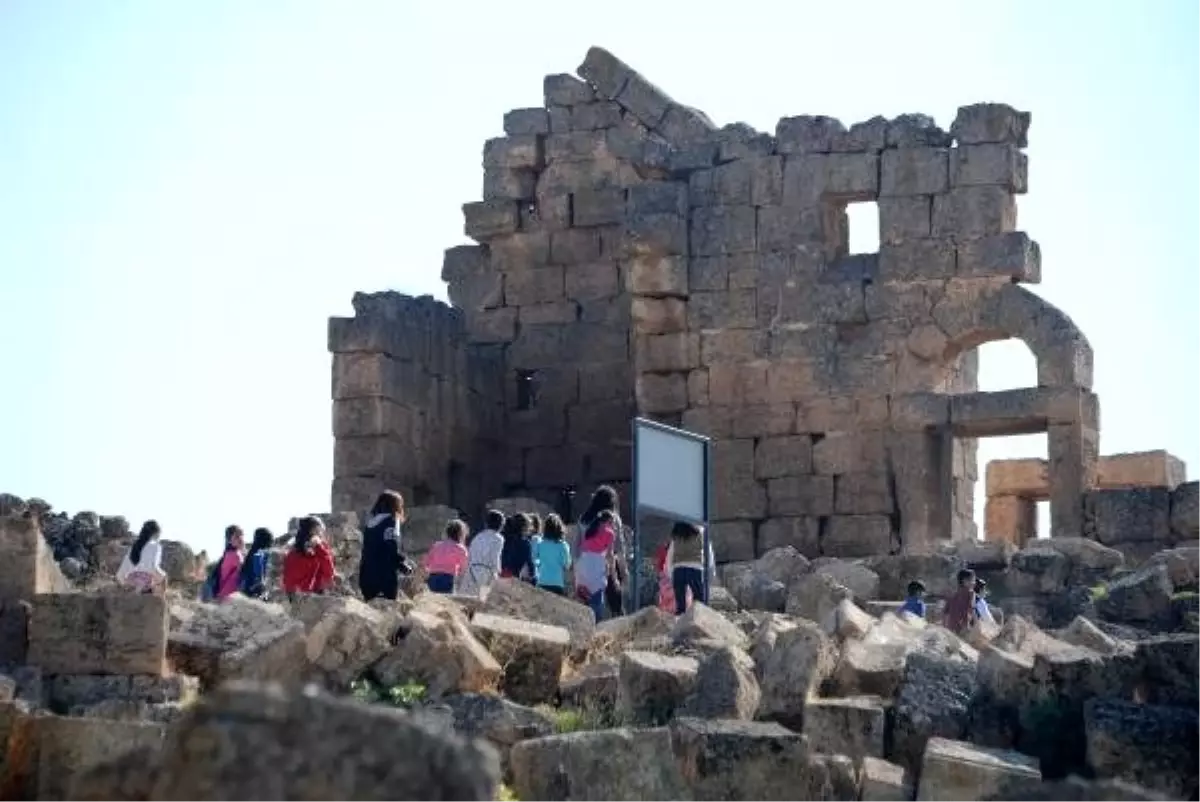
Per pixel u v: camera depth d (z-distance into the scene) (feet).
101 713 75.31
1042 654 81.30
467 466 171.42
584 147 175.32
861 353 161.99
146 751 46.68
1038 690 80.28
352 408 160.15
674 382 165.89
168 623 80.43
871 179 163.32
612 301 173.78
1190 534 144.36
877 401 161.17
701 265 165.99
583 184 175.32
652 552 158.61
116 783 45.06
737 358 164.45
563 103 175.94
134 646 78.95
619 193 174.09
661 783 69.41
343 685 81.20
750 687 79.82
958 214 161.07
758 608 121.49
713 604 115.34
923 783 72.69
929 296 160.97
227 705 41.78
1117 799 53.57
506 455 175.32
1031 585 128.88
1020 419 157.17
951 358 162.50
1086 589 122.52
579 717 80.23
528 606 94.68
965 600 112.98
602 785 69.05
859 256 163.63
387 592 103.24
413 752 41.73
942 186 161.79
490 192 176.96
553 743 69.46
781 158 165.37
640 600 122.01
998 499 170.19
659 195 166.50
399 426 161.68
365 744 41.65
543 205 175.94
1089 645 88.33
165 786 41.50
